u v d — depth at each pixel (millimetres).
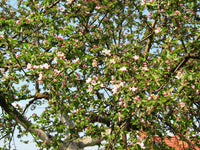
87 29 5578
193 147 4488
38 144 5676
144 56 4492
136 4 5914
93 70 4727
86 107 4906
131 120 3607
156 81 3418
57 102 4559
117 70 3785
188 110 4359
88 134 4434
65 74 4398
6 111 5980
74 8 5211
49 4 5484
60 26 5379
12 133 6180
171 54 3623
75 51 4676
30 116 6203
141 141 3627
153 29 5578
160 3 4293
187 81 3490
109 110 4734
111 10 5680
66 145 5820
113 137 3807
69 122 6082
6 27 4336
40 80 4062
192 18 5305
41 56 4488
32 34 4855
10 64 5168
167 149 3822
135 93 3498
